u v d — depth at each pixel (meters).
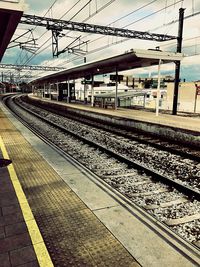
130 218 3.60
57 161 6.71
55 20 20.19
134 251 2.83
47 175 5.52
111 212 3.78
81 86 65.00
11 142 9.16
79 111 25.81
